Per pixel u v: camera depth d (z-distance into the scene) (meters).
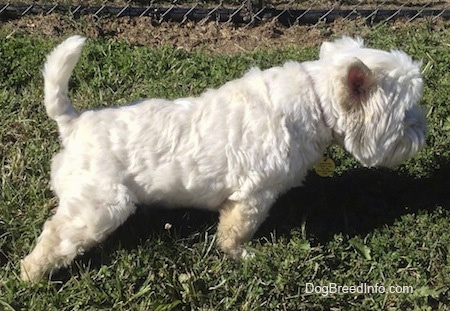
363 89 0.84
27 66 1.22
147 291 0.85
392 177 1.04
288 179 0.87
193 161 0.84
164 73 1.23
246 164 0.85
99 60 1.25
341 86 0.83
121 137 0.83
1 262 0.90
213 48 1.37
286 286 0.87
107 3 1.47
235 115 0.85
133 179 0.84
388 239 0.94
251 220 0.89
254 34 1.41
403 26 1.45
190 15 1.43
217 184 0.86
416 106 0.91
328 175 0.95
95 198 0.82
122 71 1.23
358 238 0.94
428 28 1.44
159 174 0.84
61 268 0.87
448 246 0.93
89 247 0.86
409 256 0.91
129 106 0.87
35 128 1.10
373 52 0.87
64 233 0.83
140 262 0.89
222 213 0.90
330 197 1.01
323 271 0.89
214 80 1.22
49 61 0.83
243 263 0.89
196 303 0.85
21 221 0.94
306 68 0.89
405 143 0.89
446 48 1.35
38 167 1.02
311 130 0.87
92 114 0.86
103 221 0.82
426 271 0.90
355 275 0.89
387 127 0.86
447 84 1.22
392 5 1.53
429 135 1.10
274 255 0.91
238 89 0.88
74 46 0.82
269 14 1.45
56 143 1.07
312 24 1.46
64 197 0.83
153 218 0.95
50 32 1.35
